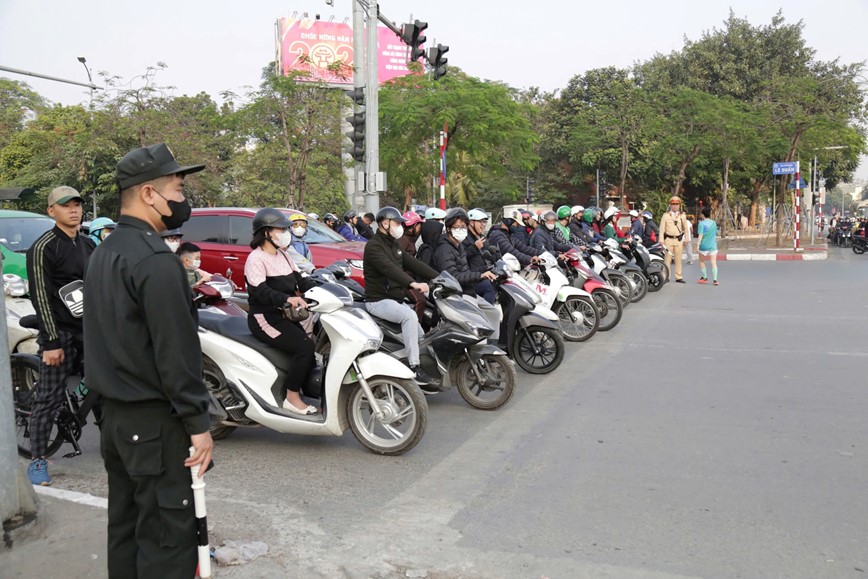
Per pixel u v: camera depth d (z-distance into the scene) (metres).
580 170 46.44
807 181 41.38
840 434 5.87
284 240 5.69
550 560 3.82
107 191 27.30
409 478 5.09
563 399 7.13
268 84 20.19
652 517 4.36
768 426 6.11
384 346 6.30
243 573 3.65
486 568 3.74
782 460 5.30
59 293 4.84
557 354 8.12
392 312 6.24
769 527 4.20
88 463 5.43
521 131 24.41
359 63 16.91
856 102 40.59
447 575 3.68
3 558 3.67
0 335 3.90
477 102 23.16
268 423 5.66
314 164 21.41
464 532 4.18
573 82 48.44
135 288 2.64
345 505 4.59
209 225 11.32
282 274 5.79
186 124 24.27
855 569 3.71
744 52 43.62
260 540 4.03
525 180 47.34
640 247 14.69
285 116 20.03
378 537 4.10
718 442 5.73
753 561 3.79
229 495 4.78
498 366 7.10
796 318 11.77
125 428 2.71
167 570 2.76
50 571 3.56
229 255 11.01
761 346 9.52
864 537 4.06
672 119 33.19
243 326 5.90
